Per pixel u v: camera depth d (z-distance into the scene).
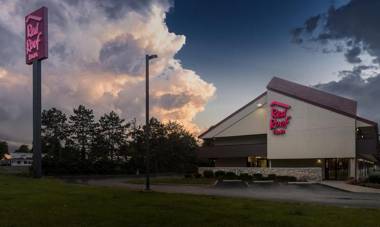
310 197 20.72
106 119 75.50
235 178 38.78
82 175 60.81
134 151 74.38
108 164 66.06
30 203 13.45
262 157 45.56
